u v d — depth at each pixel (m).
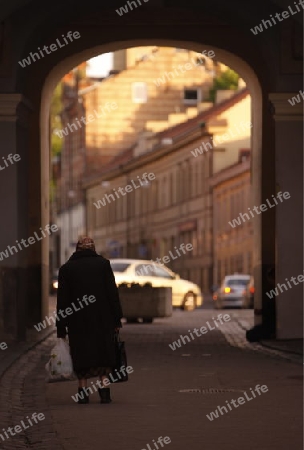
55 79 51.88
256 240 49.28
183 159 139.75
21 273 43.19
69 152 197.75
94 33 49.25
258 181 48.91
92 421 22.00
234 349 40.94
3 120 42.38
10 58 42.38
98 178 172.75
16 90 42.50
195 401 25.02
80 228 189.75
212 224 130.38
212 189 130.25
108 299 24.89
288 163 42.94
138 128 173.75
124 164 159.75
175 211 143.62
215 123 129.12
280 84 42.94
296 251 42.97
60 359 24.83
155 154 148.25
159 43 50.12
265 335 44.88
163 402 24.91
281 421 21.84
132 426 21.31
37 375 31.52
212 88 164.00
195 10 46.59
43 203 51.44
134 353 39.19
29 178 50.41
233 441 19.53
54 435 20.30
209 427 21.12
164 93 170.50
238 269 121.12
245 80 51.56
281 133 42.94
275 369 32.50
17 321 42.44
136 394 26.53
